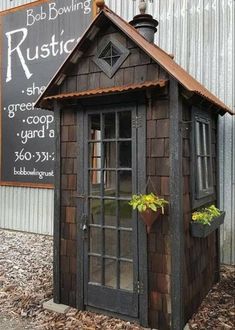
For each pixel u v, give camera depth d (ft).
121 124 9.77
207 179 11.37
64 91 10.62
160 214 9.00
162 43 16.21
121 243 9.82
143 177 9.25
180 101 8.94
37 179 20.12
